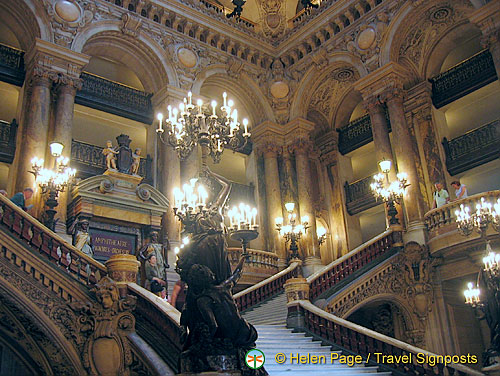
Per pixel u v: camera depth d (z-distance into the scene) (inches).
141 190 557.6
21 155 530.3
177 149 305.1
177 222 595.8
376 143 625.3
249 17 814.5
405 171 588.4
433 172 655.1
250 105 761.6
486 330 585.6
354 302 471.2
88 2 603.8
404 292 531.5
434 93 688.4
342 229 773.9
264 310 506.9
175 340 258.1
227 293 230.8
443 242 513.0
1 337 319.6
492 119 669.9
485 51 644.1
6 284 280.8
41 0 563.5
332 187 804.6
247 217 254.5
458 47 698.8
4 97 623.2
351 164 834.2
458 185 536.7
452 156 655.8
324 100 799.7
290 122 744.3
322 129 833.5
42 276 292.8
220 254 237.9
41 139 523.8
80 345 284.8
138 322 299.4
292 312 422.3
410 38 664.4
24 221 315.6
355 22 680.4
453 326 546.9
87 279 317.1
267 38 762.2
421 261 530.6
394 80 622.5
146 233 560.7
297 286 437.1
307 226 633.6
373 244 531.8
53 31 567.2
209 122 297.7
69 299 294.5
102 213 523.2
